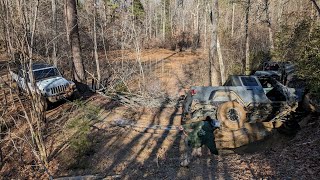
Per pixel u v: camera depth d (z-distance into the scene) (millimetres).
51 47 18578
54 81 12625
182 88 17719
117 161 7664
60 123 10414
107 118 10984
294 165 6082
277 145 7738
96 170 7285
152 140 8906
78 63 14805
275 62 13469
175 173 6723
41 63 13930
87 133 9266
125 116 11203
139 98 13117
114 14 29734
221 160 7207
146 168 7188
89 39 25578
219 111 8789
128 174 6938
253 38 22125
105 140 8977
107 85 16000
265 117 9422
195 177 6402
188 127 7820
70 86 12852
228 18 30500
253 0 22297
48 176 7277
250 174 6156
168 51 39844
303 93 9258
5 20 7707
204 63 23312
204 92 9305
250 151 7793
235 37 23203
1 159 8234
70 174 7203
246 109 9281
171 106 12391
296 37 12180
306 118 8891
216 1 14211
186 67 25672
